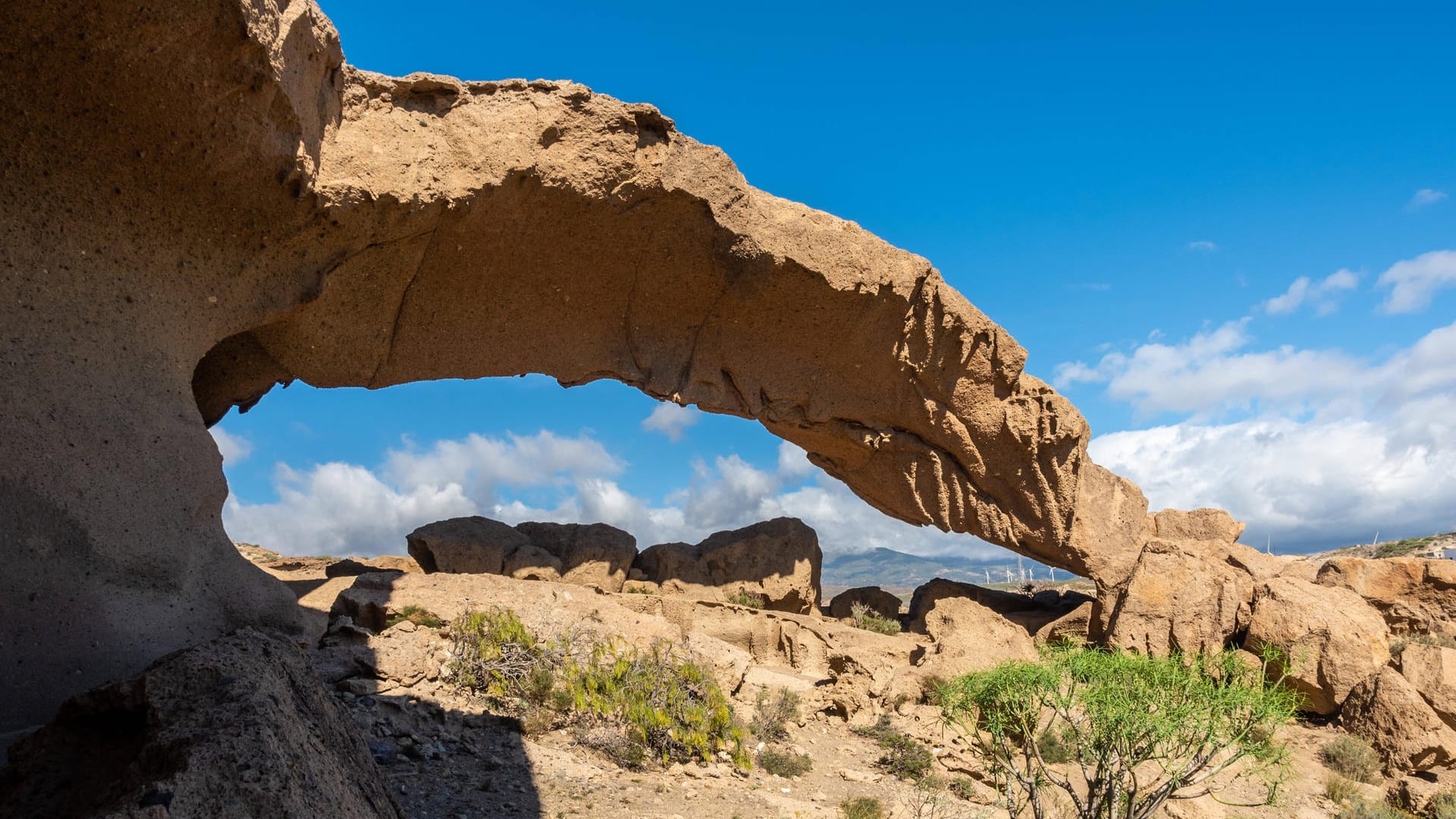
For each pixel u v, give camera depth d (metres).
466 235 15.88
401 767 8.52
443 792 8.08
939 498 23.34
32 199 10.48
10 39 9.65
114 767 4.49
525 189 15.75
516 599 13.48
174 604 10.05
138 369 11.20
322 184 13.66
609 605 14.28
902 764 11.93
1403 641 18.97
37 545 9.14
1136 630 19.91
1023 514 23.39
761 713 13.15
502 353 17.95
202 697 4.56
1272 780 11.46
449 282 16.62
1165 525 24.11
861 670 16.08
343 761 5.05
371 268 15.50
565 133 15.84
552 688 11.23
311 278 14.50
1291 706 10.17
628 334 18.97
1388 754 14.95
